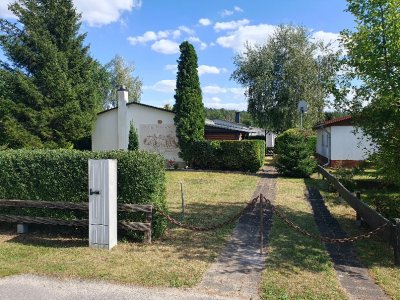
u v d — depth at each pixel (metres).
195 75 21.77
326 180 15.55
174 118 21.78
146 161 6.88
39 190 7.37
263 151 24.00
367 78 7.85
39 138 21.41
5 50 22.75
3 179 7.51
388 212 8.13
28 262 5.71
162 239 7.08
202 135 21.98
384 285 4.96
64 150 7.70
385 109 7.57
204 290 4.75
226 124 34.19
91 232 6.51
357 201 8.32
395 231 5.73
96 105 24.27
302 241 7.00
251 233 7.56
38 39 22.52
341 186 11.03
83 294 4.62
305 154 17.73
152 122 22.55
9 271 5.32
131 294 4.62
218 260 5.90
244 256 6.12
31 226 7.63
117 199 6.96
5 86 22.06
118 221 6.83
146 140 22.58
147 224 6.76
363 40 7.59
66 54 23.73
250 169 20.16
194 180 16.36
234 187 14.28
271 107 34.62
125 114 22.50
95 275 5.20
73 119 21.73
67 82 22.33
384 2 7.20
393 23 7.12
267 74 34.38
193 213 9.51
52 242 6.86
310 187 14.47
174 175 18.17
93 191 6.46
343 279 5.23
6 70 22.41
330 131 22.56
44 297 4.52
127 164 6.89
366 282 5.11
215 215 9.28
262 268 5.56
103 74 41.38
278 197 12.06
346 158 22.30
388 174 7.97
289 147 17.75
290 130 18.62
